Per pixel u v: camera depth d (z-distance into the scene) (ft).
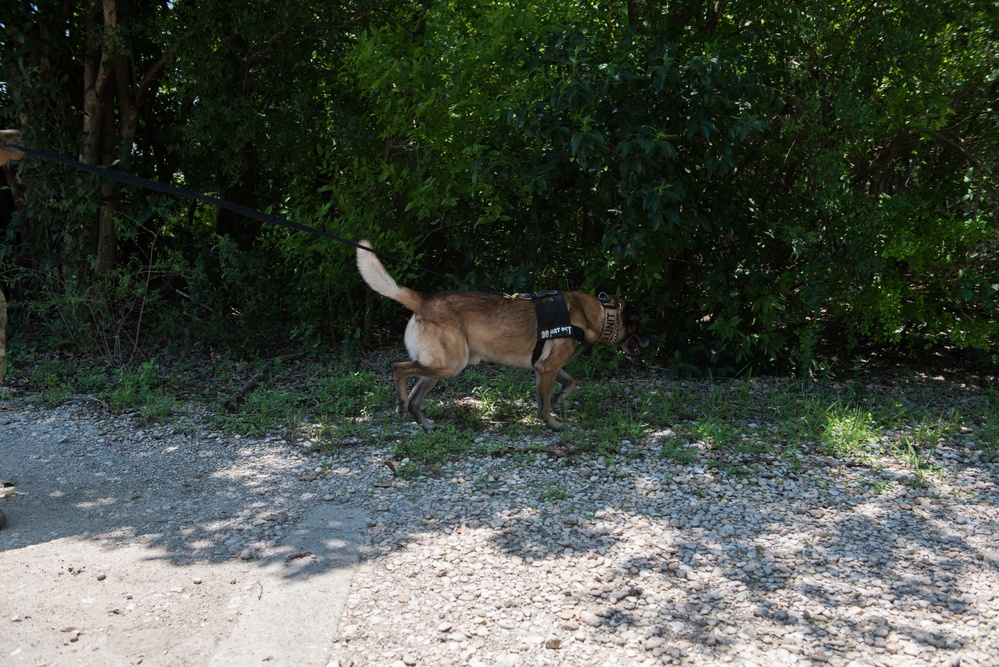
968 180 25.18
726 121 21.66
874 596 12.66
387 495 16.51
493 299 20.67
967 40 24.23
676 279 28.48
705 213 25.46
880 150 26.91
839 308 26.02
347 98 28.50
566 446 19.63
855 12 23.89
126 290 28.48
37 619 11.55
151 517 15.56
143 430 21.01
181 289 33.22
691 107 22.09
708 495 16.56
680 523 15.16
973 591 12.86
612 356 27.09
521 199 26.35
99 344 29.55
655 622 11.74
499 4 24.34
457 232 28.35
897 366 28.48
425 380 21.02
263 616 11.70
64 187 29.01
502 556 13.69
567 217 27.99
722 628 11.65
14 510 15.88
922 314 24.93
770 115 24.20
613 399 24.14
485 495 16.43
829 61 24.50
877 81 24.72
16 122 30.40
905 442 19.86
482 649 10.94
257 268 29.01
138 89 30.71
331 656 10.77
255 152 30.78
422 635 11.25
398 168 27.32
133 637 11.16
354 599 12.19
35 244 30.66
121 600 12.19
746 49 23.40
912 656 11.06
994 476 17.88
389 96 26.00
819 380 26.35
